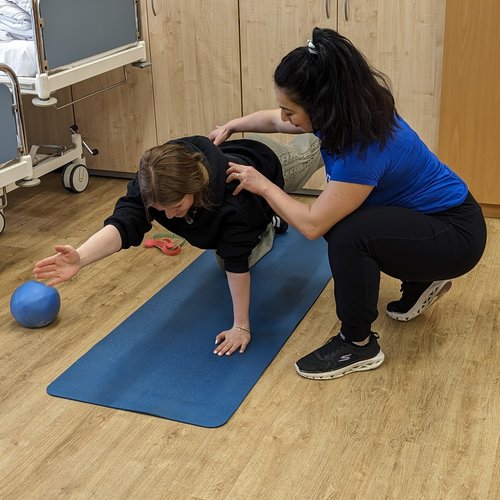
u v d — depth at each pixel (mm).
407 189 2160
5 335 2502
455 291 2701
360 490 1817
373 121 1965
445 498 1785
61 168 3918
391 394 2162
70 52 3088
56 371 2311
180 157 2061
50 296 2502
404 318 2496
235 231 2246
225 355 2352
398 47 3180
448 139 3154
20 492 1843
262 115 2562
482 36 2957
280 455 1937
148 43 3535
